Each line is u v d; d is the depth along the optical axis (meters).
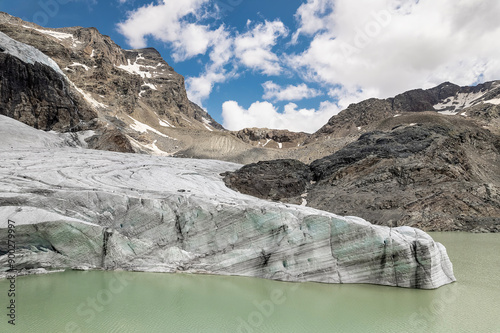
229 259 30.53
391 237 26.91
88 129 88.88
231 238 31.19
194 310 22.94
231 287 27.19
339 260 28.08
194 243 31.84
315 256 28.41
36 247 29.98
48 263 30.33
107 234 31.34
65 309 22.58
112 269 31.14
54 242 30.25
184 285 27.62
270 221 30.11
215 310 22.98
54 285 27.02
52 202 33.53
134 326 20.48
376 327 20.48
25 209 30.25
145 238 32.47
